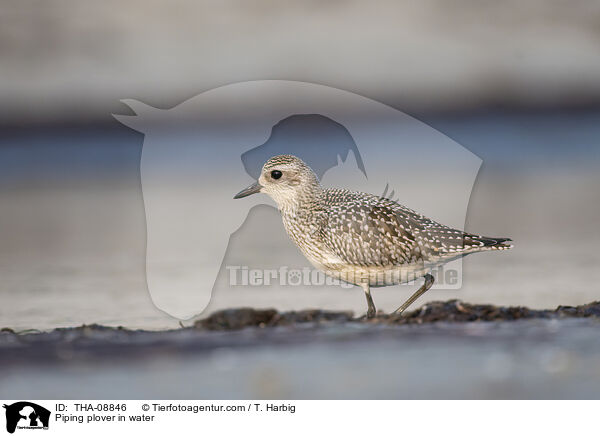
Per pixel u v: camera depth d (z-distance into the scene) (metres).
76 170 24.30
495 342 9.19
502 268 14.96
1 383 8.20
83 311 12.95
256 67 27.78
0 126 26.31
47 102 26.84
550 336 9.38
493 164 24.08
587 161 24.02
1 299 13.46
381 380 8.13
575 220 18.28
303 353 8.98
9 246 17.50
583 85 28.72
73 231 18.95
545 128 26.69
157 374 8.39
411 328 9.98
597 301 11.85
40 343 9.69
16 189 23.20
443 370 8.29
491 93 28.47
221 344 9.44
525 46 29.06
